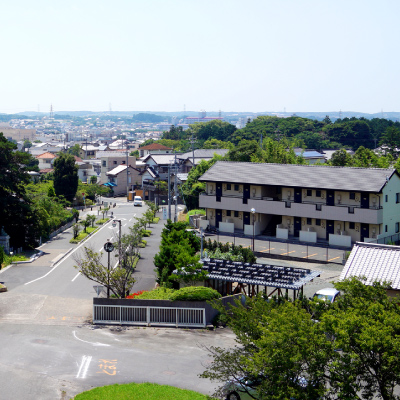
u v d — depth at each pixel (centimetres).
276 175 5875
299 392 1623
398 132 11638
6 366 2452
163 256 3834
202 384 2286
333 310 1889
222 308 2233
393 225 5372
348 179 5384
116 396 2108
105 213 8000
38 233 5462
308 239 5466
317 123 17275
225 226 6066
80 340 2808
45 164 13762
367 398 1692
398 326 1695
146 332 2956
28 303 3425
